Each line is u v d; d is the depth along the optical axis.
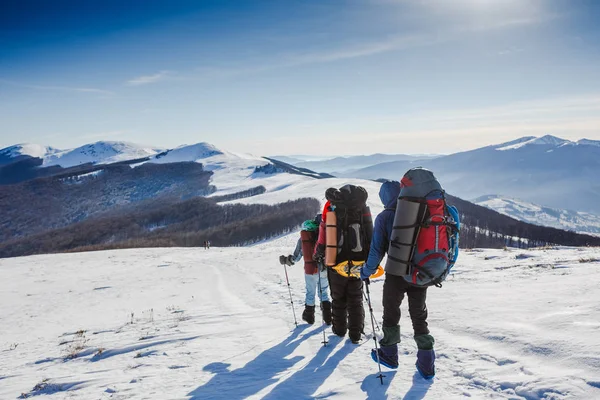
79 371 5.06
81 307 15.51
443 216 3.42
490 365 3.44
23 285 25.83
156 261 36.34
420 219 3.40
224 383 3.76
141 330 8.23
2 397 4.27
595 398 2.50
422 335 3.47
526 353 3.51
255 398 3.27
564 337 3.62
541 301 5.36
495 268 10.91
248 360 4.58
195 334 6.54
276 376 3.90
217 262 29.91
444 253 3.41
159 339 6.44
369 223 4.82
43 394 4.15
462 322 4.92
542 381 2.86
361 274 3.97
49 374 5.17
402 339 4.77
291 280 15.25
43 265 36.84
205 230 170.00
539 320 4.39
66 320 13.05
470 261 13.83
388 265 3.54
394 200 3.80
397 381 3.41
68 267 34.91
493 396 2.86
